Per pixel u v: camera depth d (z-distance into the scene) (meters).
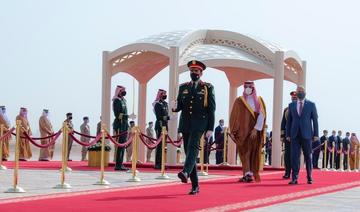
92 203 10.11
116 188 13.57
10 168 21.31
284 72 27.92
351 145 38.97
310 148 16.09
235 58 24.67
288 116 16.20
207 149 26.62
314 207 10.46
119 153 21.05
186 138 12.04
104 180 15.74
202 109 11.88
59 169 21.48
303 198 12.11
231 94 30.38
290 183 15.81
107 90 25.95
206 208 9.84
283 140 18.52
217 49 25.41
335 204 11.05
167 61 28.12
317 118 16.12
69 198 10.91
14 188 12.28
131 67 27.81
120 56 26.00
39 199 10.68
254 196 12.16
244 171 16.36
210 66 24.48
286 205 10.69
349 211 10.01
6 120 27.95
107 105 26.00
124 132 20.86
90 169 21.83
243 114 16.30
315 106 16.11
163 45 24.11
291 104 16.19
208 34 26.69
